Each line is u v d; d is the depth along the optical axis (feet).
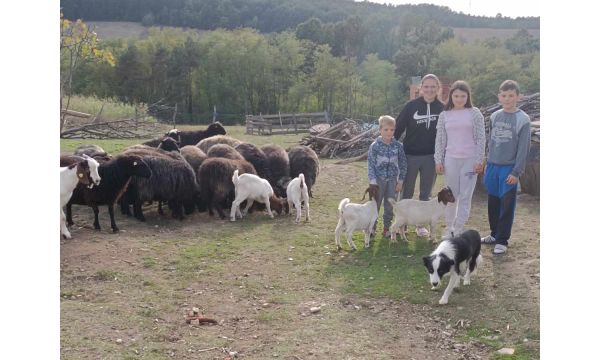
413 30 214.48
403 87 173.47
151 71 160.86
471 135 23.75
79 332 15.75
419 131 25.98
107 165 26.11
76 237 25.20
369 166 25.64
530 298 18.74
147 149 31.01
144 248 24.29
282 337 16.15
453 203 24.56
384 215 26.76
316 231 28.07
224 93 165.58
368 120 134.31
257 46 165.48
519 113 23.04
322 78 163.63
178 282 20.62
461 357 15.07
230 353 15.01
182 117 147.74
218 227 28.60
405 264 22.79
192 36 179.01
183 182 29.35
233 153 33.73
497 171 23.73
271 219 30.53
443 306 18.48
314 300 19.17
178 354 14.90
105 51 64.49
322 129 72.08
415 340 16.11
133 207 29.68
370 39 225.97
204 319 17.12
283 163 35.50
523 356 14.93
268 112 170.40
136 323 16.72
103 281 20.18
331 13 265.75
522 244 24.84
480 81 144.05
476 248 19.85
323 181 42.96
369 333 16.53
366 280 21.09
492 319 17.35
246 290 19.99
